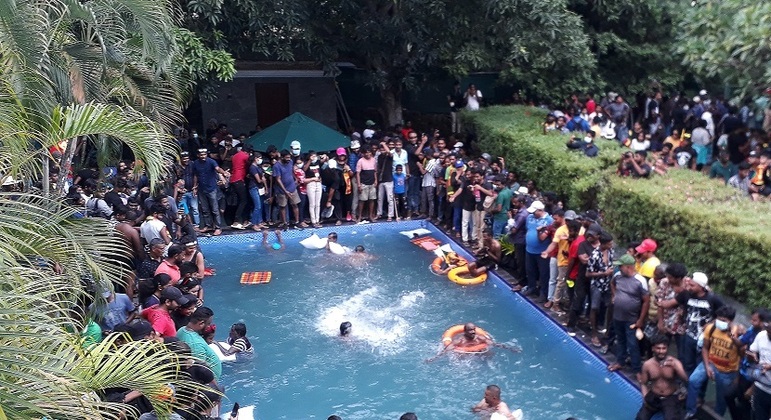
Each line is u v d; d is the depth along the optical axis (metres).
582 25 18.38
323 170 14.38
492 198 12.33
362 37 16.30
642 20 19.47
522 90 19.55
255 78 18.78
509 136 14.91
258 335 9.68
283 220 14.18
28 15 5.66
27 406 2.99
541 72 18.70
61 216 5.25
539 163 13.59
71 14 6.99
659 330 7.75
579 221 9.33
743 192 10.09
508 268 11.83
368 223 14.61
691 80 20.78
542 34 16.17
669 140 15.81
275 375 8.62
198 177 13.48
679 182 10.44
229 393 8.19
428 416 7.70
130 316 7.84
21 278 3.80
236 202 13.98
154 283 8.17
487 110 17.53
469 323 9.46
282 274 12.00
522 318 10.23
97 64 7.51
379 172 14.58
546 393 8.15
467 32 16.69
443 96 21.16
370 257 12.87
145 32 7.60
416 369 8.75
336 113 20.23
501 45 17.50
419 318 10.24
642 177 11.12
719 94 20.27
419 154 14.88
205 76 13.86
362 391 8.24
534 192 12.02
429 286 11.48
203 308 7.49
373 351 9.23
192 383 5.04
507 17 16.23
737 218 8.41
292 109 19.36
